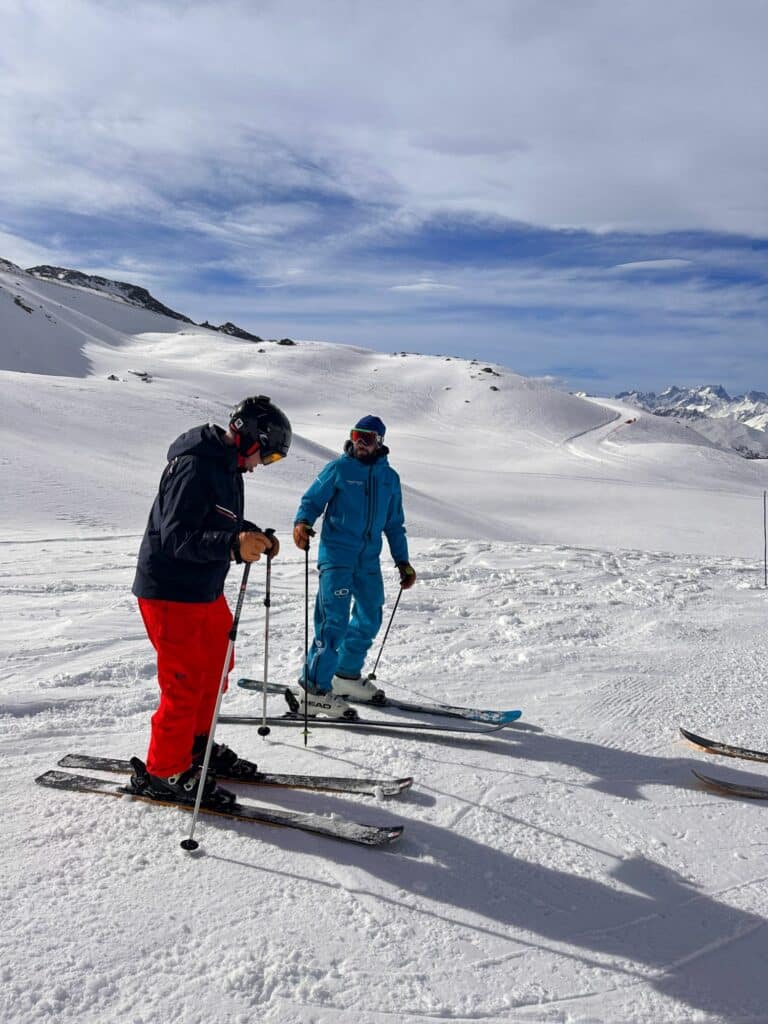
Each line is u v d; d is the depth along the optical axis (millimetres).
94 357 123062
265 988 2201
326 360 149750
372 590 4617
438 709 4531
